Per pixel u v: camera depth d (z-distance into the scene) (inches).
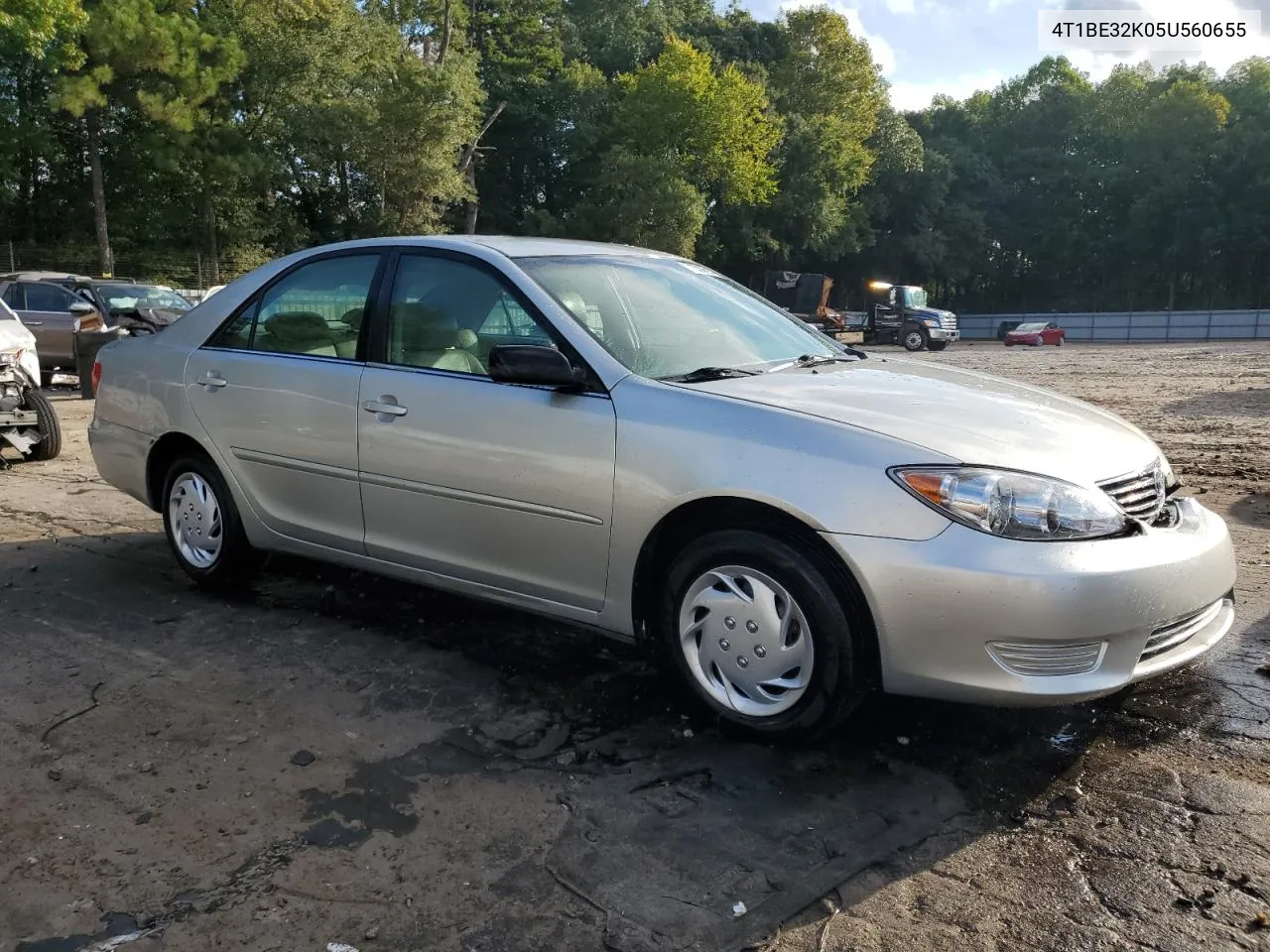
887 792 109.0
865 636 111.0
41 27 717.9
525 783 111.6
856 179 2010.3
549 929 86.6
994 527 104.6
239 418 167.0
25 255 1237.7
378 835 101.3
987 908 88.7
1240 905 88.5
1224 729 122.5
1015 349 1407.5
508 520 134.1
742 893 91.3
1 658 148.7
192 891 92.0
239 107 1314.0
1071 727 123.8
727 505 117.0
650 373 130.5
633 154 1754.4
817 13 1987.0
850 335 1555.1
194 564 181.0
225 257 1378.0
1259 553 200.4
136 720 127.9
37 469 309.1
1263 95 2332.7
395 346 149.9
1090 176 2385.6
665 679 140.1
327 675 142.4
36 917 87.9
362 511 152.3
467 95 1363.2
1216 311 1935.3
